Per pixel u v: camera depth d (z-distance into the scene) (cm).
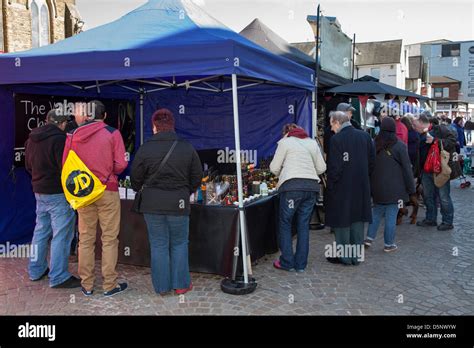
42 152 422
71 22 1764
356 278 471
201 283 450
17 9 1495
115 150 403
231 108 749
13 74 465
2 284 446
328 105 898
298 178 466
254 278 461
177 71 400
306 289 438
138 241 484
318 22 727
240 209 430
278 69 487
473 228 696
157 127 404
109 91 698
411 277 476
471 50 4697
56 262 432
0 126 544
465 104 3509
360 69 3881
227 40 385
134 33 470
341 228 505
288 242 487
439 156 663
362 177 501
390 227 561
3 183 555
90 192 387
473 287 448
